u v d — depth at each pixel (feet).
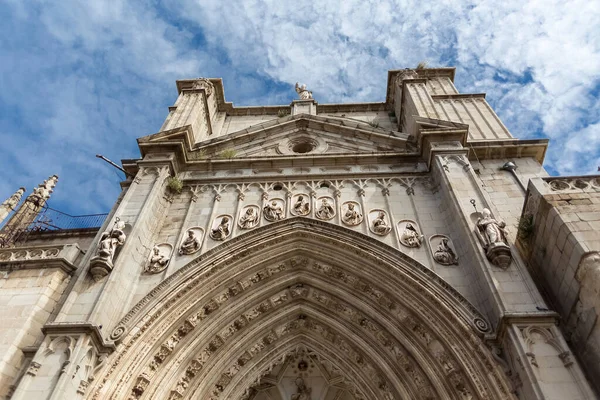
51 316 38.86
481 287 37.40
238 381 41.93
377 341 41.60
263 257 45.27
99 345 34.35
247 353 43.21
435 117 61.41
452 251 42.65
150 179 52.16
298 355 49.44
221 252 44.09
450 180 47.60
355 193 51.83
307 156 56.70
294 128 67.41
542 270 37.73
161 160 54.44
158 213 49.78
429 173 53.16
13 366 34.63
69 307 36.27
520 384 30.53
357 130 62.90
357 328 43.29
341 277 44.50
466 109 68.44
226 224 48.06
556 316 32.17
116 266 39.81
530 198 38.73
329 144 64.03
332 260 44.96
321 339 45.16
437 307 37.76
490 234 38.96
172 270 43.06
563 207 34.35
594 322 30.50
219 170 57.00
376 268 42.45
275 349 44.91
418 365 38.19
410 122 66.95
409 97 68.23
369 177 53.78
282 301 45.57
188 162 56.95
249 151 64.08
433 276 39.68
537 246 37.81
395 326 40.40
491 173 53.16
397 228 46.32
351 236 44.83
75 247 45.09
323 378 50.29
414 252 43.21
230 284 43.62
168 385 37.17
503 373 31.73
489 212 41.52
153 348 37.32
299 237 46.70
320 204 50.60
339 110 80.53
